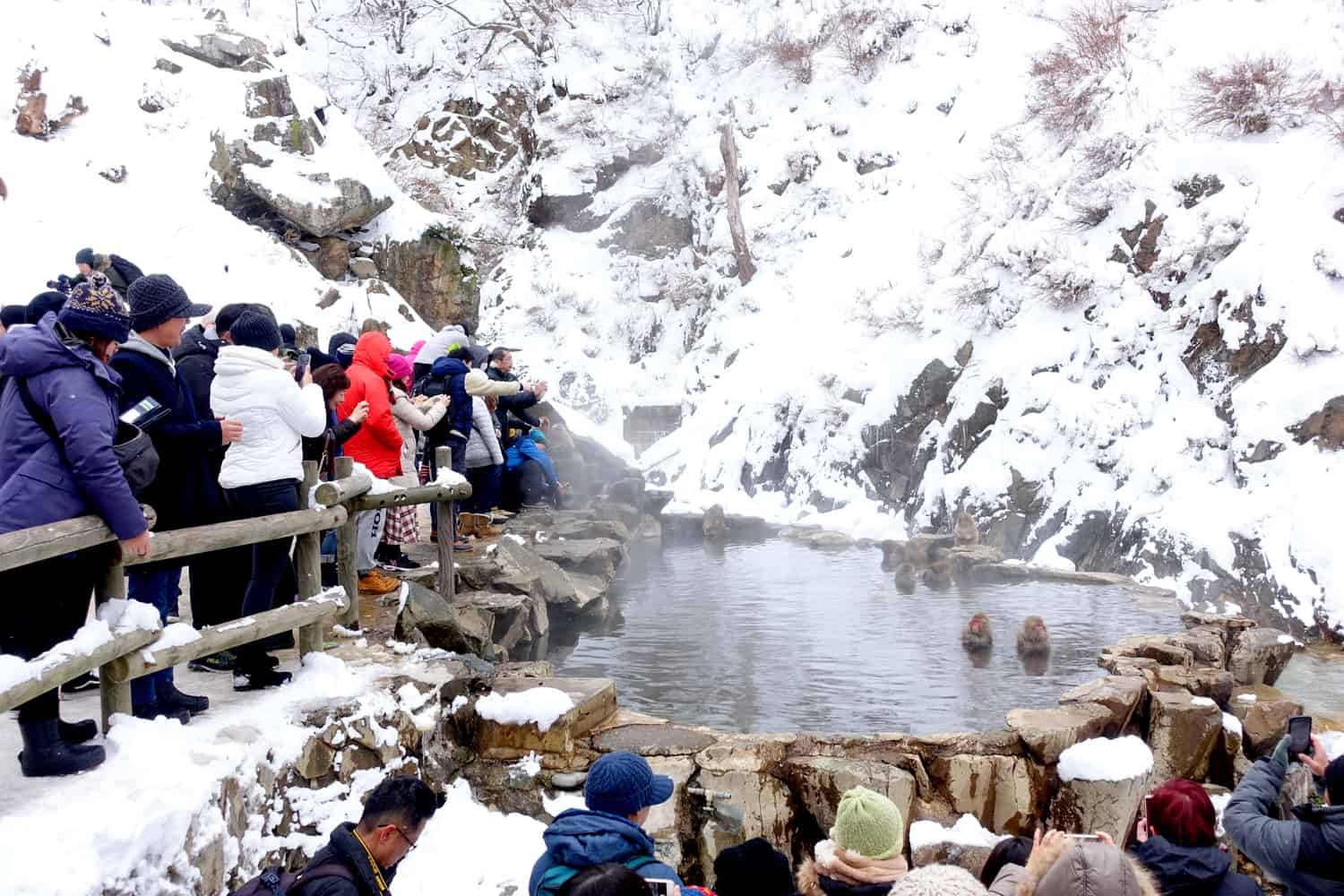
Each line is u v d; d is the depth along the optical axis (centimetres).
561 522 1373
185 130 1628
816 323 2186
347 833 360
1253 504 1429
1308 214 1605
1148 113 1903
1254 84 1761
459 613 830
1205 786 762
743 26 2953
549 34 3138
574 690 701
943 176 2330
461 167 2936
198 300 1420
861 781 630
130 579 555
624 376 2541
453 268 1881
